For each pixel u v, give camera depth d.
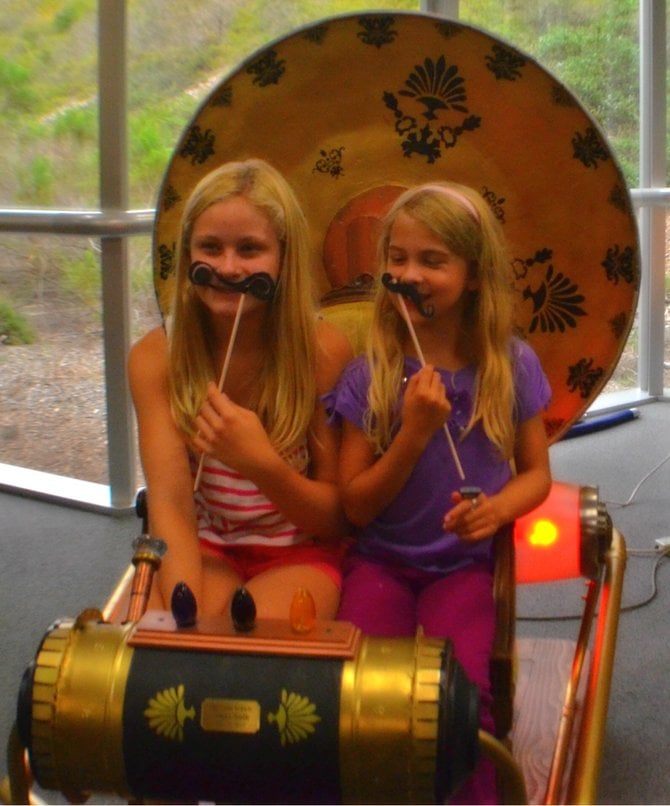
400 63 1.57
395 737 0.93
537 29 3.51
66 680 0.97
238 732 0.94
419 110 1.59
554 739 1.57
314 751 0.94
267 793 0.96
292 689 0.95
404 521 1.43
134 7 2.77
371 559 1.44
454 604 1.35
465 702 0.96
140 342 1.52
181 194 1.64
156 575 1.34
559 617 2.32
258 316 1.43
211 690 0.95
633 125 3.79
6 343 3.15
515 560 1.43
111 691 0.97
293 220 1.41
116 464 2.95
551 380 1.62
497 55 1.53
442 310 1.40
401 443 1.33
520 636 2.23
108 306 2.86
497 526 1.34
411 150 1.62
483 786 1.19
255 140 1.63
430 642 0.98
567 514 1.55
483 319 1.44
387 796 0.95
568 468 3.27
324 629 1.00
